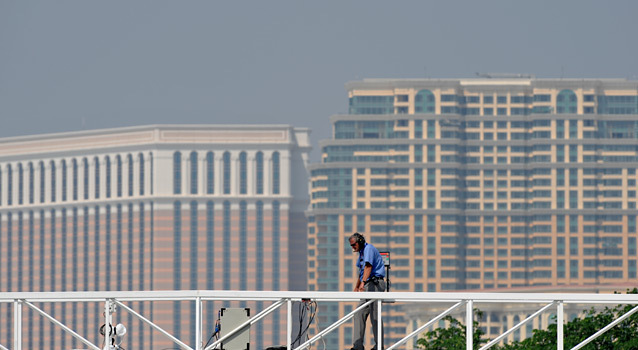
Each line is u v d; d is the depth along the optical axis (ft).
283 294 243.60
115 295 243.60
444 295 241.96
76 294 243.60
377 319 244.01
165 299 244.22
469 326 240.32
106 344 243.60
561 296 238.68
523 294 240.32
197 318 243.60
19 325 242.17
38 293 242.99
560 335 239.30
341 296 242.99
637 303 237.45
